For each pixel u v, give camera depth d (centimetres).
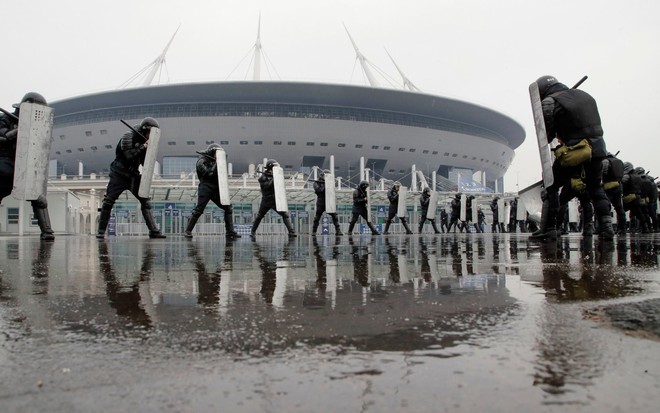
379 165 12500
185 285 353
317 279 389
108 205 1459
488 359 158
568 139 963
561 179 1014
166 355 166
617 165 1359
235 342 183
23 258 628
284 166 11794
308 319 225
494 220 4703
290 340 186
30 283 364
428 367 150
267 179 1886
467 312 238
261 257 651
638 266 470
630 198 1858
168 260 596
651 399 123
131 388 134
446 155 12812
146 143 1430
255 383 137
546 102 958
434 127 12462
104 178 8400
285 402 123
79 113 12238
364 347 174
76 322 221
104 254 717
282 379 140
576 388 130
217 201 1659
